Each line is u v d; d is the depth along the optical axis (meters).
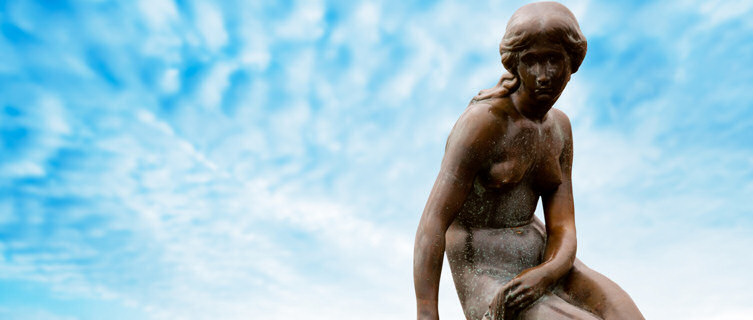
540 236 4.46
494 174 4.20
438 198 4.14
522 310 3.96
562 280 4.20
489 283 4.15
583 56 4.00
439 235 4.07
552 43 3.87
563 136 4.47
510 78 4.21
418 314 3.96
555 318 3.82
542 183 4.41
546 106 4.14
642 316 3.94
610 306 3.96
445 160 4.23
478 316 4.14
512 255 4.30
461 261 4.34
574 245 4.23
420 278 4.03
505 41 4.05
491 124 4.14
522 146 4.20
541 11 3.92
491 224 4.40
